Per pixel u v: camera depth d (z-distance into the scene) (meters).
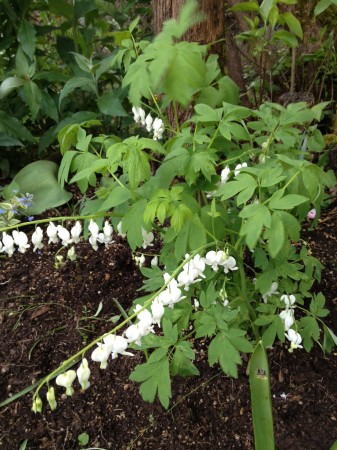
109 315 0.75
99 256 0.86
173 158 0.50
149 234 0.56
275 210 0.41
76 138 0.58
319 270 0.61
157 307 0.43
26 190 0.97
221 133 0.51
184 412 0.61
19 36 0.96
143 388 0.50
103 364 0.41
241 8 0.74
